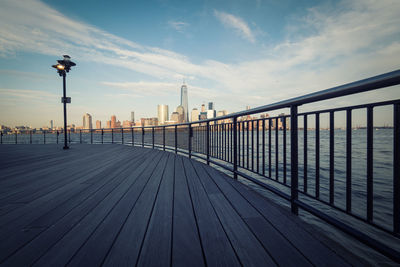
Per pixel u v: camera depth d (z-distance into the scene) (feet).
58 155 18.11
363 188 16.44
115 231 4.43
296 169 5.34
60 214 5.35
